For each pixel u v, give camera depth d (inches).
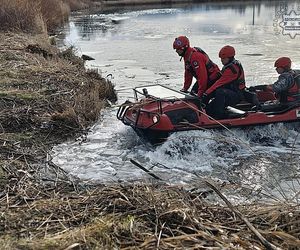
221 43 724.7
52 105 310.3
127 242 133.3
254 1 1809.8
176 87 428.5
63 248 128.9
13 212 157.2
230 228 140.0
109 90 379.9
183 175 223.6
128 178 219.1
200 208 156.8
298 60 570.9
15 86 342.3
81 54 626.8
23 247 129.4
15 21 625.0
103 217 148.2
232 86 269.4
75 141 269.0
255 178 220.2
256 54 622.2
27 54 451.5
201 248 127.0
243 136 267.6
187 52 276.2
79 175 221.3
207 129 252.2
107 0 1733.5
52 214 153.6
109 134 280.5
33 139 263.0
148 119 248.1
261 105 277.6
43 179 204.2
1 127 269.6
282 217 145.6
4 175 199.8
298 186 207.3
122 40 781.9
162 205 153.3
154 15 1294.3
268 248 125.2
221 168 232.8
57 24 962.7
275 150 257.4
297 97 282.2
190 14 1320.1
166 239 132.3
